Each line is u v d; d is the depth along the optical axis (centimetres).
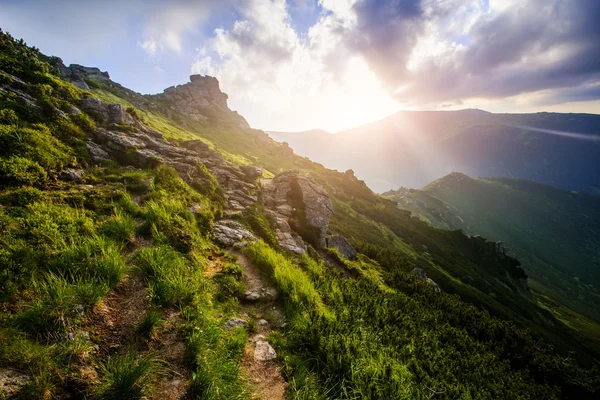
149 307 628
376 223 8362
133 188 1269
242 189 2339
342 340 743
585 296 17375
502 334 1967
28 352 421
